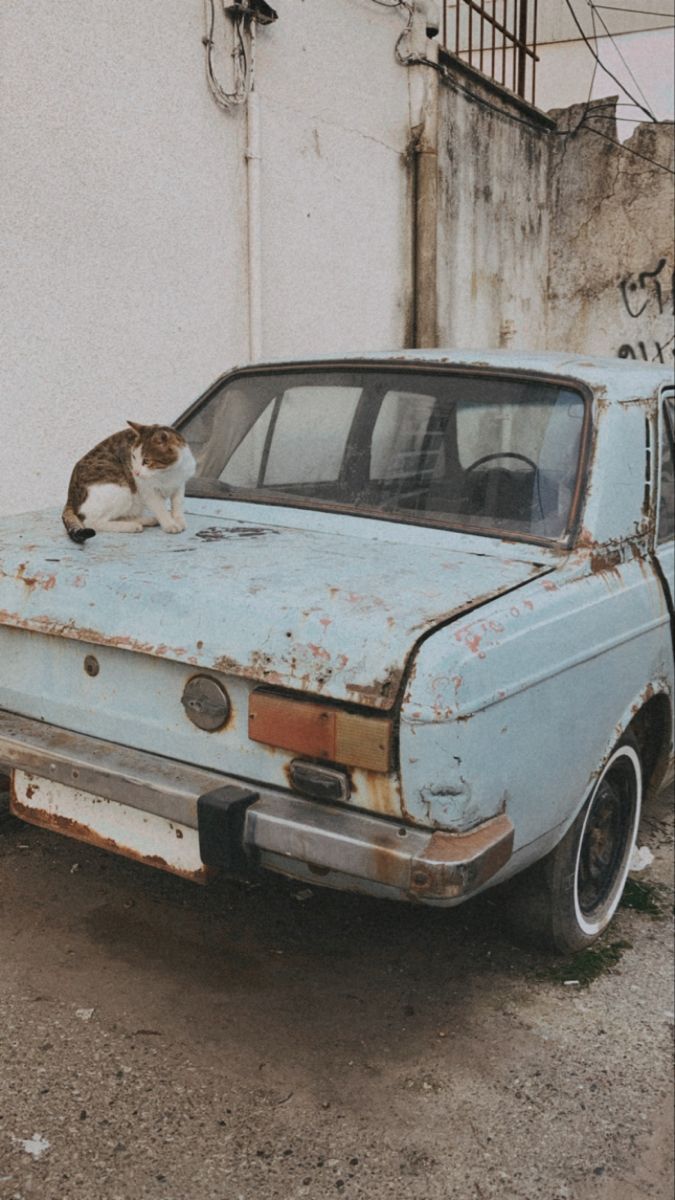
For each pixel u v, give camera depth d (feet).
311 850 7.07
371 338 24.30
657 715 10.80
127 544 9.23
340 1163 7.21
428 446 10.26
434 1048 8.57
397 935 10.28
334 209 22.33
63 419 16.39
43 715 8.70
